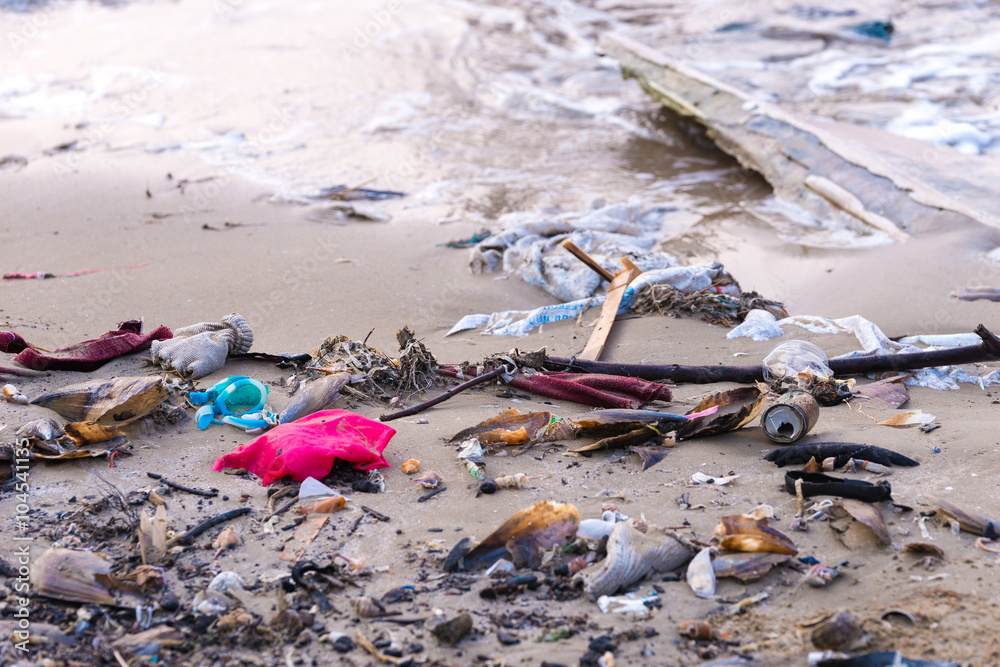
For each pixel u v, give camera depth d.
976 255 4.41
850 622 3.21
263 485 3.53
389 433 3.65
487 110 7.29
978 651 3.20
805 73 7.67
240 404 3.75
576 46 9.20
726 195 5.33
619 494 3.50
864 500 3.43
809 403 3.62
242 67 8.39
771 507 3.45
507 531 3.38
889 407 3.76
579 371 3.94
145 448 3.63
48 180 5.46
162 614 3.29
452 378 3.91
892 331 4.16
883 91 6.98
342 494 3.51
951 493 3.46
